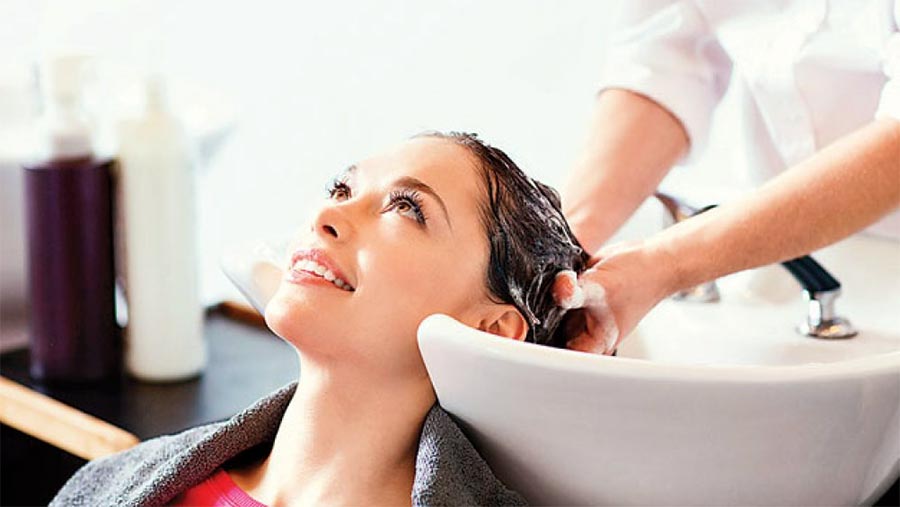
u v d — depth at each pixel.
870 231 1.44
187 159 1.69
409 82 1.98
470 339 0.97
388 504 1.10
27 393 1.63
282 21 2.14
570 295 1.12
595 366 0.94
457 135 1.15
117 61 2.27
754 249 1.21
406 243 1.08
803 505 1.03
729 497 1.02
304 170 2.16
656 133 1.47
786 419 0.96
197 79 2.27
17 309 1.91
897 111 1.22
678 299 1.45
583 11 1.78
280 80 2.16
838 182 1.22
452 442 1.03
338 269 1.08
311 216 1.15
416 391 1.10
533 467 1.04
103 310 1.72
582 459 1.01
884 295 1.39
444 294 1.09
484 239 1.10
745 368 0.94
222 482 1.17
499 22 1.86
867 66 1.36
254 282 1.23
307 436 1.13
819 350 1.33
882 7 1.30
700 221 1.23
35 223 1.68
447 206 1.09
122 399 1.67
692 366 0.94
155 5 2.26
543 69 1.83
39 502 1.64
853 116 1.40
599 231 1.40
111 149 1.86
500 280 1.10
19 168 1.82
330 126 2.11
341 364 1.09
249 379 1.73
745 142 1.51
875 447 1.01
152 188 1.68
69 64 1.67
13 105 2.00
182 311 1.71
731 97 1.63
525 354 0.95
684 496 1.02
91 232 1.69
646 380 0.93
